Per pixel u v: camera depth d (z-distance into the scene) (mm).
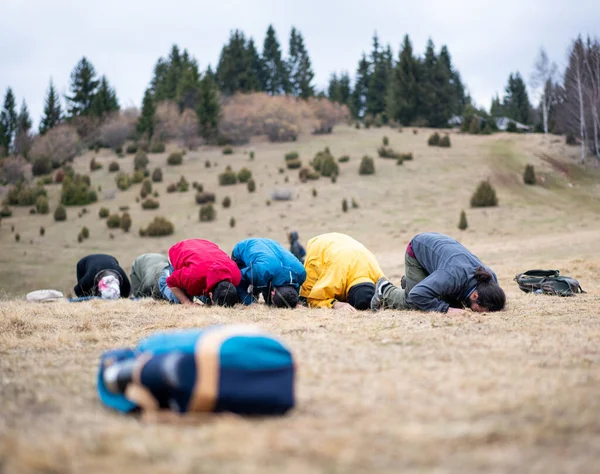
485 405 2705
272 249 7895
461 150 54031
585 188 41875
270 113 63531
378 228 31297
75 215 41312
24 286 22578
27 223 39938
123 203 43438
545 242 22094
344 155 52875
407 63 77250
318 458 2078
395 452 2125
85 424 2566
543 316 6027
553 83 67938
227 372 2598
